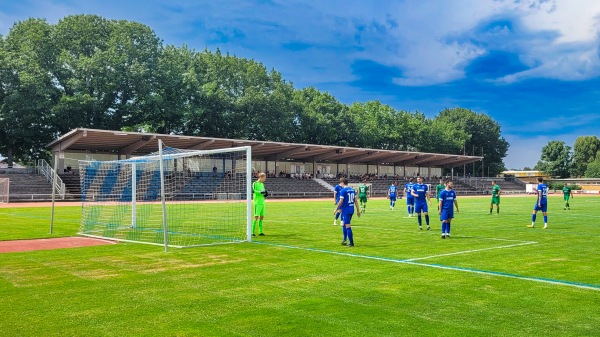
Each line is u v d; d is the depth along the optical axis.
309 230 17.11
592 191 76.25
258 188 15.43
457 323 5.84
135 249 12.10
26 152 55.41
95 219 20.56
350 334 5.44
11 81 49.47
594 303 6.76
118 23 58.34
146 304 6.72
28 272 9.02
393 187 31.55
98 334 5.45
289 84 74.75
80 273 8.93
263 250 11.87
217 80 66.12
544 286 7.81
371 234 15.79
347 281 8.20
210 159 45.88
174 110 58.12
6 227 18.12
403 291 7.47
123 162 18.06
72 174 46.06
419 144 91.44
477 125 108.62
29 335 5.41
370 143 83.88
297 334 5.45
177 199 37.66
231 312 6.33
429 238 14.63
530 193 75.69
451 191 14.53
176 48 66.75
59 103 50.09
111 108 55.41
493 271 9.09
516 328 5.65
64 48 54.91
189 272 9.02
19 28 55.00
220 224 19.64
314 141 79.31
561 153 113.25
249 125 68.44
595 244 13.23
